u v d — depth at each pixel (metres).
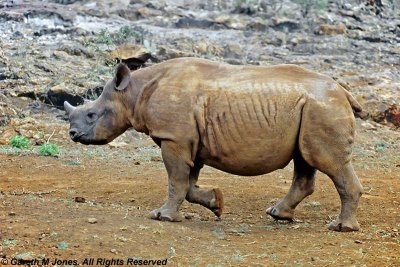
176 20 83.31
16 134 58.41
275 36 82.00
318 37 83.75
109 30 77.75
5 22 78.19
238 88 31.88
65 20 79.88
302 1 88.19
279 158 32.16
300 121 31.77
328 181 45.44
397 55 82.12
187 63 32.94
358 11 93.00
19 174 45.56
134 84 33.28
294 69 32.62
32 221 30.00
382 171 50.78
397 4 99.38
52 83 65.56
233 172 32.66
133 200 38.91
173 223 31.91
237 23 84.06
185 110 31.88
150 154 54.44
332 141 31.61
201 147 32.28
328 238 31.05
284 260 27.48
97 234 28.73
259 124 31.64
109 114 33.56
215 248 28.50
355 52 81.56
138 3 87.62
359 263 27.53
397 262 27.86
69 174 46.00
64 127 59.78
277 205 34.50
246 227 32.78
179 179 32.31
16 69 67.19
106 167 48.62
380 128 67.69
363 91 72.44
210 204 33.06
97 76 67.38
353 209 32.47
